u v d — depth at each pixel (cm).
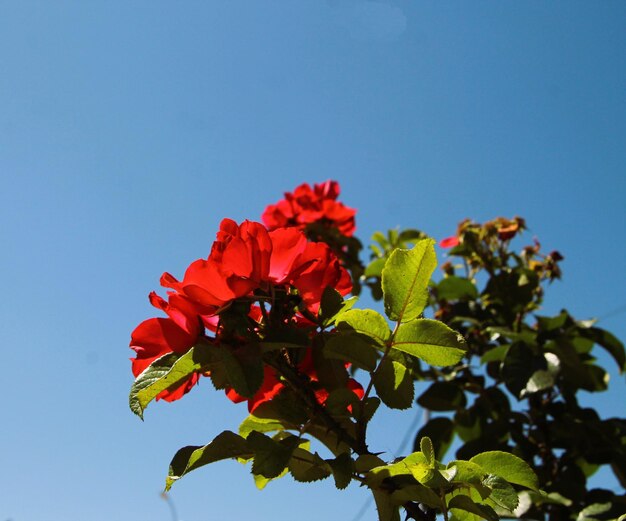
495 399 100
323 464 43
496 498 42
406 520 44
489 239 114
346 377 47
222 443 43
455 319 107
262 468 41
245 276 44
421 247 45
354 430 47
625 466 93
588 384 100
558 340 95
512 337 98
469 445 93
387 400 46
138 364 47
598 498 86
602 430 95
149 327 45
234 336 44
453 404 100
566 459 94
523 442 94
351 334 47
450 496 43
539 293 112
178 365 43
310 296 47
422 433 99
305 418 47
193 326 45
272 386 48
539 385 90
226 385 44
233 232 48
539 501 84
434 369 106
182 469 44
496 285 109
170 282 45
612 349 102
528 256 114
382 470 43
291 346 43
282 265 46
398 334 46
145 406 43
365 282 117
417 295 46
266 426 50
